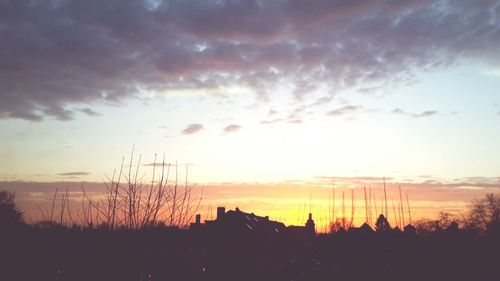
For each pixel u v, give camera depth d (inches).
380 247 2294.5
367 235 2365.9
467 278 1691.7
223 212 1972.2
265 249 1959.9
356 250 2308.1
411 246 2236.7
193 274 826.8
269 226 2219.5
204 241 1769.2
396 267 2006.6
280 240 2333.9
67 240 549.3
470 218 3184.1
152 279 538.0
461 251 2089.1
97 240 535.8
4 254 571.5
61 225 565.3
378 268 2007.9
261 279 1758.1
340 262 2306.8
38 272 555.5
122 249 524.1
